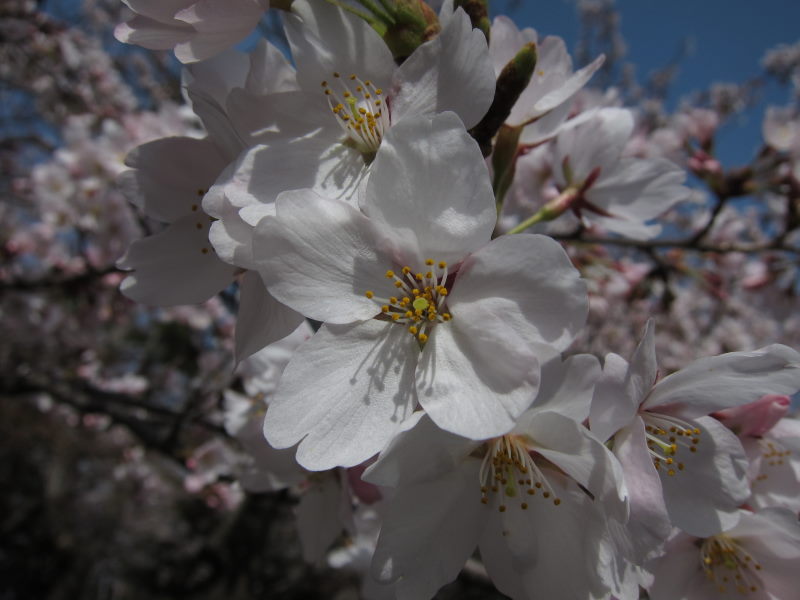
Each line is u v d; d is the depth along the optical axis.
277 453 0.11
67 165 0.25
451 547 0.07
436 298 0.07
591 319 0.21
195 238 0.09
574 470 0.06
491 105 0.07
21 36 0.37
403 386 0.06
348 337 0.06
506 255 0.06
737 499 0.08
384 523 0.06
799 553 0.08
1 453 0.67
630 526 0.06
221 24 0.07
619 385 0.06
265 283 0.06
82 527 0.75
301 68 0.07
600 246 0.20
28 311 0.32
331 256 0.06
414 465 0.06
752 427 0.09
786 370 0.07
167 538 0.70
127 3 0.07
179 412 0.24
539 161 0.12
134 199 0.09
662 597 0.09
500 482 0.07
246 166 0.07
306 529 0.11
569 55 0.09
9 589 0.72
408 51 0.07
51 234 0.29
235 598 0.53
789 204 0.19
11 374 0.28
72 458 0.66
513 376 0.06
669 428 0.08
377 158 0.06
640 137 0.21
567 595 0.07
